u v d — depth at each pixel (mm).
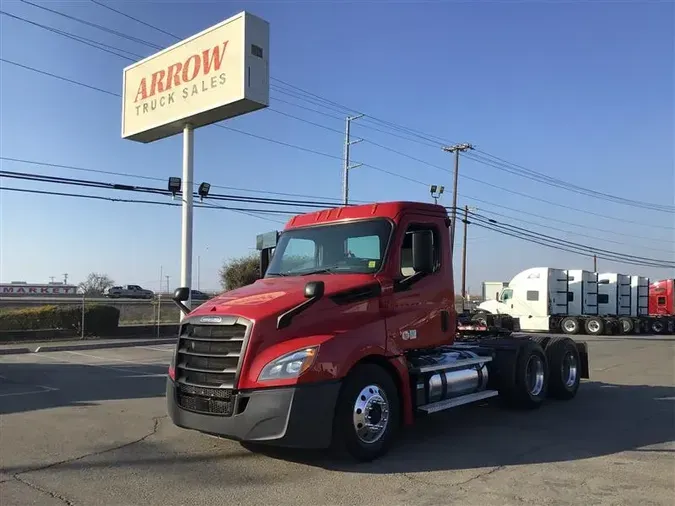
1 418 8438
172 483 5426
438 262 7531
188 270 19531
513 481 5551
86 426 7859
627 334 34906
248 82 17266
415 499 5035
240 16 17422
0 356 18812
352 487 5332
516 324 22516
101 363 16562
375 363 6438
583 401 10305
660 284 40906
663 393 11328
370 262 6891
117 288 76562
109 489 5254
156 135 21234
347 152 40938
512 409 9375
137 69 21047
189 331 6164
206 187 20797
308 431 5480
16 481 5480
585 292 36156
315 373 5594
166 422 8094
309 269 7281
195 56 18734
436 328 7352
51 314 25031
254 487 5320
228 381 5691
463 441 7152
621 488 5371
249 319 5680
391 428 6355
